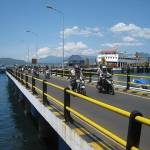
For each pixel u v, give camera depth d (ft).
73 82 56.70
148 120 14.37
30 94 57.41
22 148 56.24
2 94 160.76
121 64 401.90
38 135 60.80
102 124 31.01
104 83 62.59
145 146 23.25
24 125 75.51
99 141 22.75
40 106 43.78
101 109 40.78
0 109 104.88
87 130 26.14
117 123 31.50
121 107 43.96
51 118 35.22
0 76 377.91
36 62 245.45
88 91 67.97
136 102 49.42
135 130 15.98
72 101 49.47
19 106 111.14
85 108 41.78
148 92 62.49
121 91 67.36
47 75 127.54
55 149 52.26
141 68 339.57
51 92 63.82
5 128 72.90
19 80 103.40
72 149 26.20
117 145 21.68
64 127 28.91
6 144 59.31
